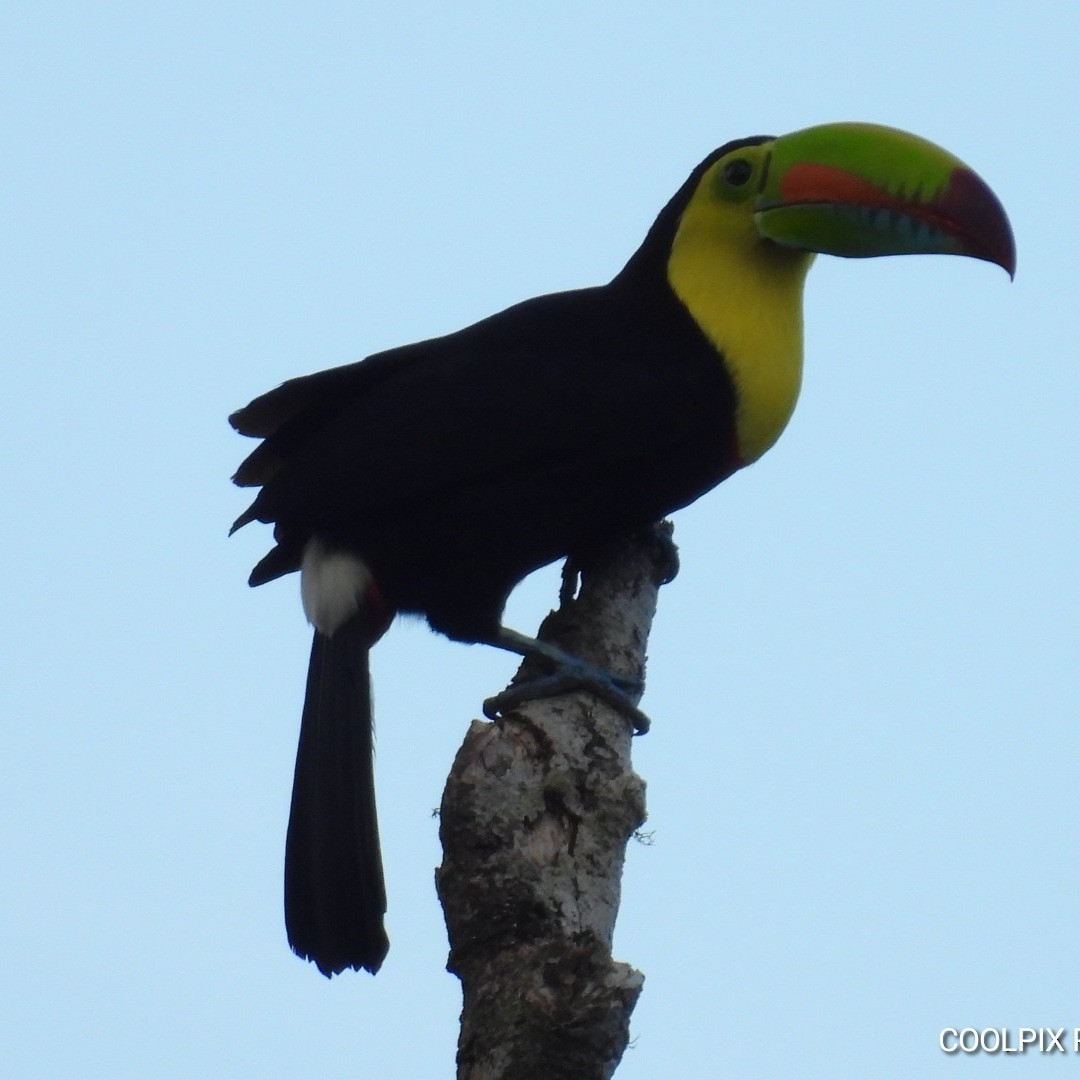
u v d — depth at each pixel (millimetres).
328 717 13180
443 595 13688
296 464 13891
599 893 9609
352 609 13625
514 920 9406
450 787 9789
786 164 13484
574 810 9719
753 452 13750
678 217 13930
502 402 13414
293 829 12781
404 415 13570
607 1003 8836
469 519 13477
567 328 13867
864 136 13445
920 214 13164
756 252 13656
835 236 13383
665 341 13539
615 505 13430
